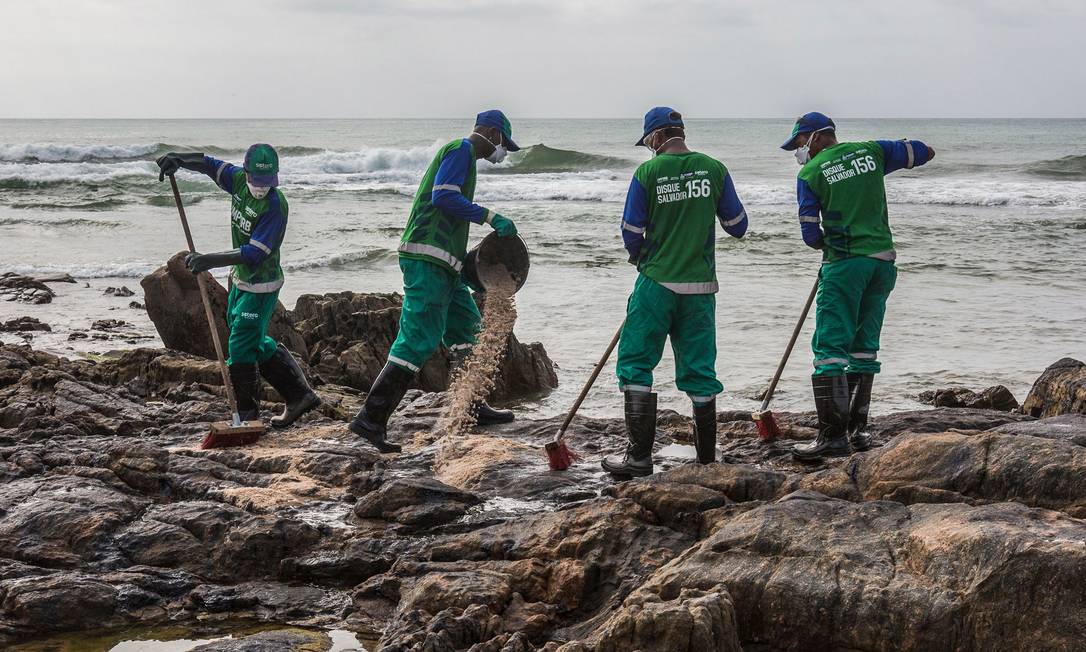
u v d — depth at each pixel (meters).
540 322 14.27
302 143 89.69
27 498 5.54
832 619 3.83
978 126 158.50
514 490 5.80
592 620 4.30
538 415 9.95
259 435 6.75
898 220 27.58
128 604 4.72
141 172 41.25
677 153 5.80
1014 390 10.42
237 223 6.83
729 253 21.14
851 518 4.23
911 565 3.91
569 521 4.92
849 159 6.08
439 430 7.12
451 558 4.95
